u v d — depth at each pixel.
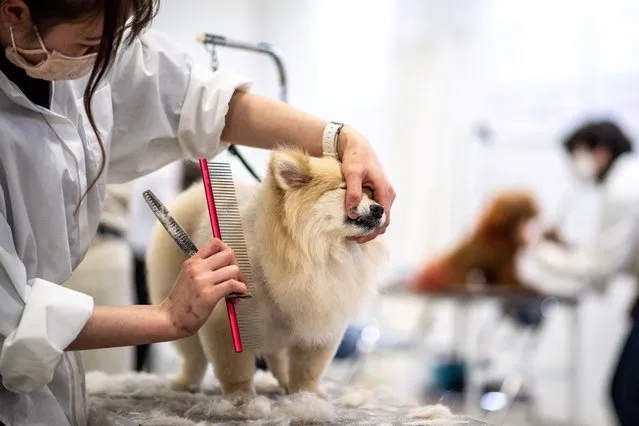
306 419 1.45
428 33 6.42
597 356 4.91
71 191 1.41
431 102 6.43
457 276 4.50
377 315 5.91
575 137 3.94
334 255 1.66
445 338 6.29
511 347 5.63
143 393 1.77
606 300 4.88
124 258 2.97
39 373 1.23
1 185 1.29
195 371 1.92
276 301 1.61
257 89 6.50
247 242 1.64
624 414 2.99
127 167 1.74
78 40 1.22
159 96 1.68
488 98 6.01
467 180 6.16
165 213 1.48
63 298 1.24
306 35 6.64
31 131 1.34
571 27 5.38
